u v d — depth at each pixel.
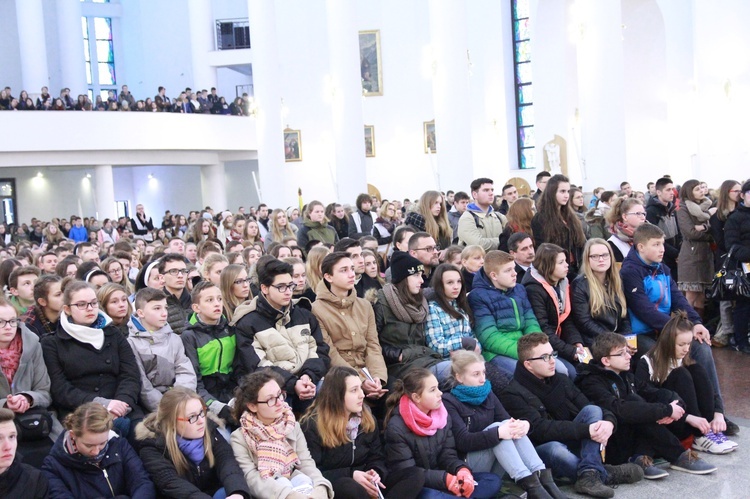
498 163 26.44
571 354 6.19
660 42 22.89
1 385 4.79
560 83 24.59
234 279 6.04
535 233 7.34
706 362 6.20
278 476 4.50
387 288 6.09
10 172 28.12
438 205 8.70
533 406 5.48
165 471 4.44
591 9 17.38
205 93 26.44
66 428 4.42
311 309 5.94
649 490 5.21
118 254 8.42
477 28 26.38
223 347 5.42
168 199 31.66
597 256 6.41
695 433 5.84
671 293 6.74
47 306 5.61
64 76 29.22
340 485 4.66
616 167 17.39
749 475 5.35
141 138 24.45
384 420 5.25
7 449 3.95
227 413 4.96
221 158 27.22
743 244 8.12
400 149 28.83
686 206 9.03
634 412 5.49
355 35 20.72
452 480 4.79
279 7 28.53
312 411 4.99
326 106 28.66
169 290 6.20
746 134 17.34
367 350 5.89
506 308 6.23
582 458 5.27
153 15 32.59
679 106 21.89
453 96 18.36
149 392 5.16
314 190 28.91
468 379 5.24
